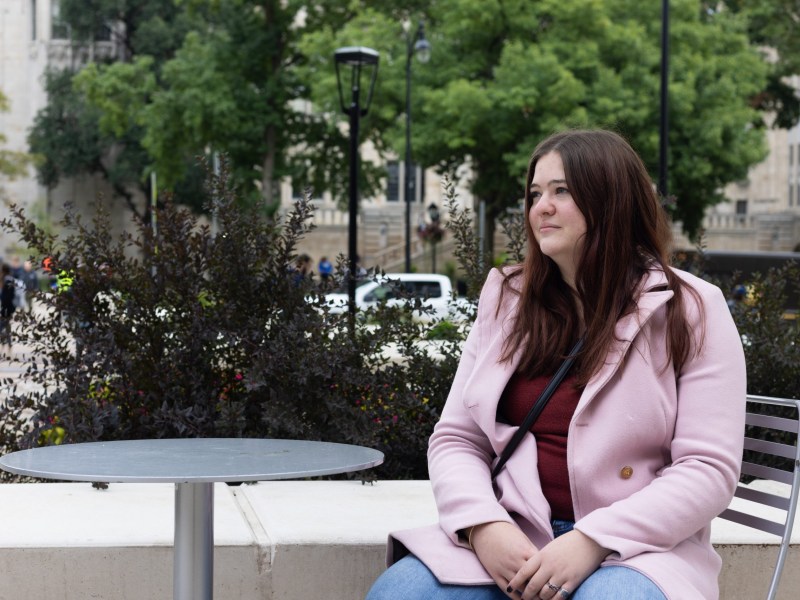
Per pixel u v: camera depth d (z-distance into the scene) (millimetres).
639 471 2375
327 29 31875
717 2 36562
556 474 2439
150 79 37281
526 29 29359
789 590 3314
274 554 3229
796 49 38156
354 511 3656
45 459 2457
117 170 56344
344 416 4641
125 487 4105
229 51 36062
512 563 2262
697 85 30531
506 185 30797
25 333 4898
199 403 4738
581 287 2492
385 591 2326
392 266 47281
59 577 3152
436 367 5102
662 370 2393
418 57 29547
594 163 2486
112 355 4680
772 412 5328
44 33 61594
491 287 2729
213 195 4980
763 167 68625
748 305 5707
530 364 2525
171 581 3193
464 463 2543
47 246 4926
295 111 38344
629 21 30094
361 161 38344
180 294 4859
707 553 2355
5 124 62375
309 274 5008
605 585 2146
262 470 2271
